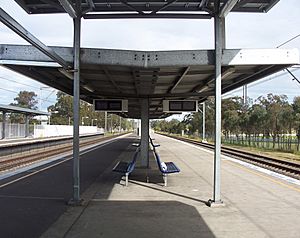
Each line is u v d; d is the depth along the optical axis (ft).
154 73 35.37
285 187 37.76
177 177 45.11
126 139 197.67
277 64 28.58
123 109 56.29
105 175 47.44
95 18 30.48
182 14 30.48
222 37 30.94
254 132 149.18
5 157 74.79
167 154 87.45
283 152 107.45
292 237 20.62
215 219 24.43
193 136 263.29
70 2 26.20
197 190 35.40
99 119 409.90
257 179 43.62
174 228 22.27
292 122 118.11
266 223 23.49
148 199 30.96
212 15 28.91
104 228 22.22
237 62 28.60
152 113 108.58
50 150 96.63
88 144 138.31
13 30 18.66
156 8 30.73
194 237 20.56
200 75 37.52
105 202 29.68
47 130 205.36
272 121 132.16
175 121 412.16
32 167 55.77
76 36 28.58
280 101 166.81
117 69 33.19
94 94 51.11
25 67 32.68
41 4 28.53
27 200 30.42
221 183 40.34
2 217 24.81
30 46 27.96
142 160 57.31
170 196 32.32
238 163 64.03
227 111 190.60
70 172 50.06
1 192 34.01
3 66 31.58
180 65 28.68
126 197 31.83
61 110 325.01
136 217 24.85
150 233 21.24
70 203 28.50
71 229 22.03
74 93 28.91
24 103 316.40
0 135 159.53
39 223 23.32
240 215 25.54
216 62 28.30
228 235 20.95
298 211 26.86
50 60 27.89
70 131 240.32
